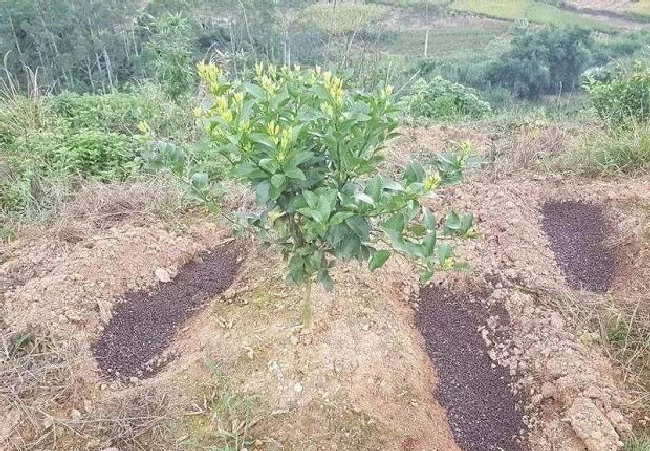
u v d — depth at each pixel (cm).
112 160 473
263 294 331
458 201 427
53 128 502
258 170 207
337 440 258
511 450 274
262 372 286
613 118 537
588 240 407
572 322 326
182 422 270
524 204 430
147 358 314
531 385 298
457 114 673
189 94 595
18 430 265
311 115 221
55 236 379
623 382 295
